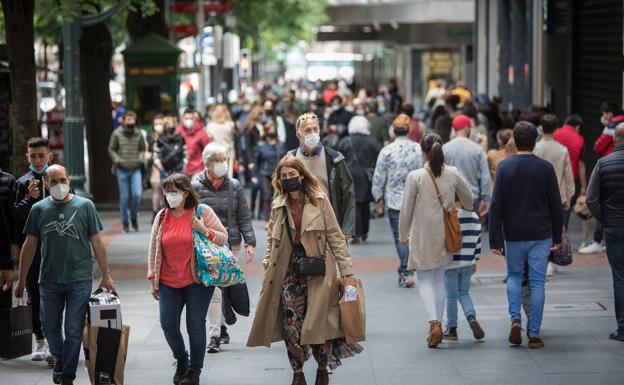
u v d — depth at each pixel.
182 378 20.11
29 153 22.06
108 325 19.55
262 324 19.42
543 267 22.56
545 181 22.38
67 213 19.67
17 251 22.30
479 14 83.25
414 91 109.38
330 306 19.16
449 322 23.75
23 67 33.50
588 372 21.00
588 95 47.56
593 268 31.50
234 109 71.12
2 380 20.98
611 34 43.03
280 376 21.30
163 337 24.48
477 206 30.72
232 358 22.72
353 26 134.38
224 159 22.19
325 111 59.09
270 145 44.72
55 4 42.09
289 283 19.42
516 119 42.72
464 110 38.12
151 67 57.62
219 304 23.14
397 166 29.61
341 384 20.56
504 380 20.56
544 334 24.05
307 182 19.25
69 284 19.73
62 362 20.02
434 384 20.44
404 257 29.89
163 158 41.28
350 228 22.59
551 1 54.38
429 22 98.38
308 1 104.00
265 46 142.75
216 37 75.50
